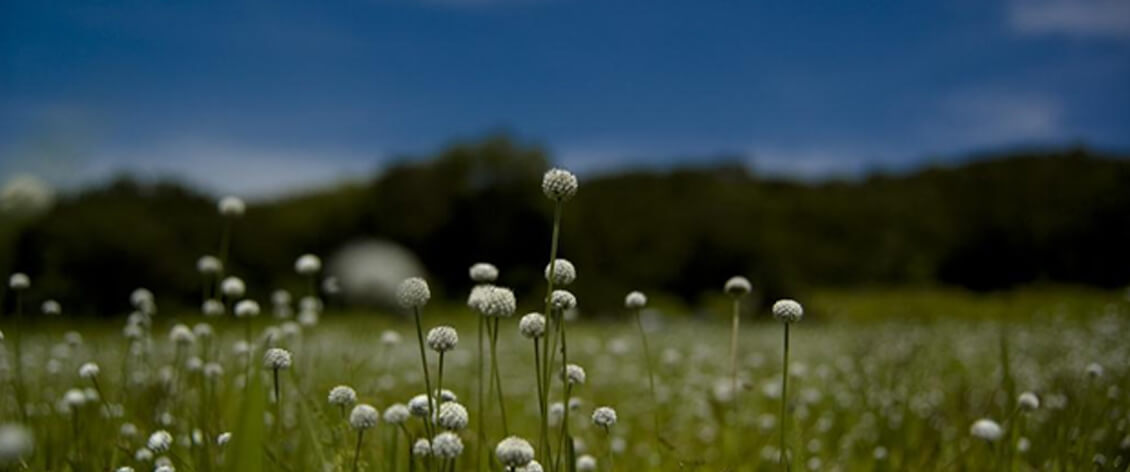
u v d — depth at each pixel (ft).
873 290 138.41
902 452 15.42
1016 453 11.74
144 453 11.16
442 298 98.32
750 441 17.17
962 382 26.22
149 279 82.64
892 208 176.45
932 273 151.23
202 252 109.81
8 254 21.67
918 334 46.29
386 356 21.07
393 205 152.05
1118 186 144.15
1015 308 89.04
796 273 137.39
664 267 141.08
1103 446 13.34
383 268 18.03
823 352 40.19
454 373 24.91
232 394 13.88
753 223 153.38
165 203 112.78
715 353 39.09
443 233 153.38
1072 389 19.07
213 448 11.02
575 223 153.99
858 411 21.16
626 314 113.70
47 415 13.83
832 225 171.22
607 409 9.62
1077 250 141.28
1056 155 180.75
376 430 12.05
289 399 13.50
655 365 32.35
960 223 160.56
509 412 19.54
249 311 13.15
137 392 15.98
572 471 8.29
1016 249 148.46
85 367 11.90
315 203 153.99
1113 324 46.65
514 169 154.81
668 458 13.32
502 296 8.81
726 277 137.90
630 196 178.50
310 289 16.10
